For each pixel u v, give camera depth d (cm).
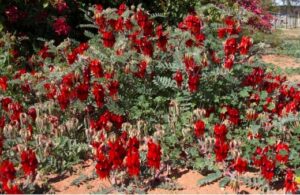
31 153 184
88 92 229
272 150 209
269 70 353
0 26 323
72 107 230
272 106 240
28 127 216
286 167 201
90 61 236
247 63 253
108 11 281
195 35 254
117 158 182
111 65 238
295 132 221
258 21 545
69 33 380
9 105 232
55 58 299
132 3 414
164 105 244
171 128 220
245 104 244
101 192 189
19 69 300
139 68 240
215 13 407
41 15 350
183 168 209
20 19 346
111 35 252
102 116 218
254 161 200
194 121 221
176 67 241
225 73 238
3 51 310
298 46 583
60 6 353
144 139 217
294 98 246
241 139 218
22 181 196
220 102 241
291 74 422
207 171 206
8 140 212
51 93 239
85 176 200
